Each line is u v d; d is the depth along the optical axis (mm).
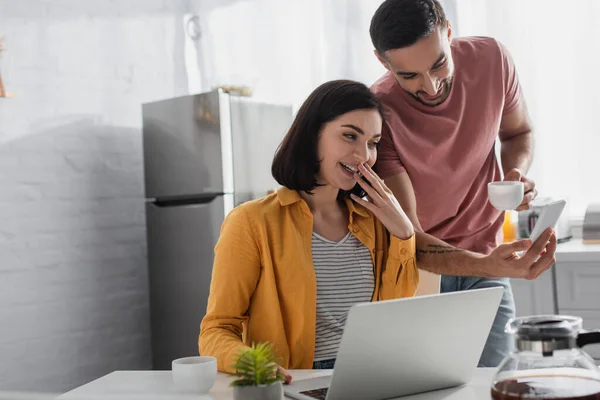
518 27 3447
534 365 1099
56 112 3422
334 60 3650
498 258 1819
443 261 1948
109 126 3662
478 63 2277
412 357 1292
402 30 2047
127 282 3750
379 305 1199
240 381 1193
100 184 3623
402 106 2242
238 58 3828
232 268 1679
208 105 3480
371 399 1300
